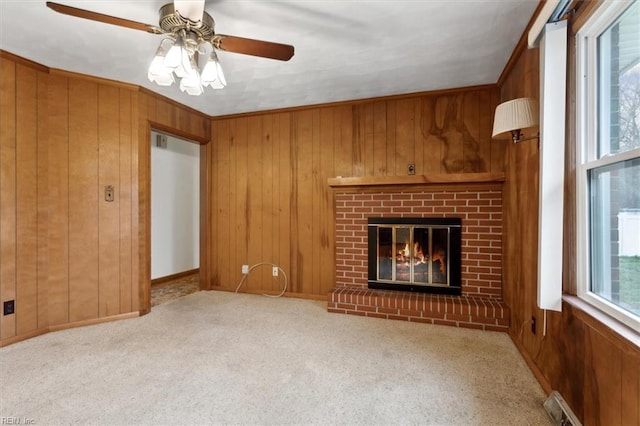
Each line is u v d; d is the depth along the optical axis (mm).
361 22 2094
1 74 2502
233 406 1739
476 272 3102
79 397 1812
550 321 1820
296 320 3080
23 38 2303
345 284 3543
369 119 3596
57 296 2830
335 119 3729
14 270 2582
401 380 2002
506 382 1979
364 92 3387
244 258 4137
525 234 2291
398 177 3207
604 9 1363
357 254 3500
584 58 1556
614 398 1225
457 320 2916
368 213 3451
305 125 3850
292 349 2439
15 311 2582
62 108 2854
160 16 1834
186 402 1771
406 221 3311
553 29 1590
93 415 1656
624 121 1340
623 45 1342
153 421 1616
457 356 2332
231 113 4090
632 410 1114
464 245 3135
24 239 2645
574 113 1600
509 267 2760
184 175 5344
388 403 1771
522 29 2180
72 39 2314
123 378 2016
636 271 1231
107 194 3055
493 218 3041
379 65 2740
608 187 1419
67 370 2113
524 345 2318
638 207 1230
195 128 3975
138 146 3191
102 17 1556
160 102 3453
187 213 5387
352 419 1641
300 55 2551
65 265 2867
